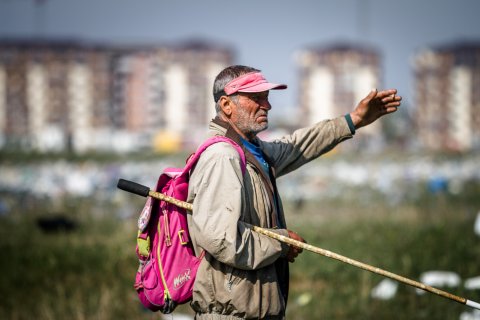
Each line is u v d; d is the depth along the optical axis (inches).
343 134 390.6
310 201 1897.1
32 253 957.8
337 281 789.2
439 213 1371.8
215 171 337.7
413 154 4972.9
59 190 2137.1
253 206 346.3
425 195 1886.1
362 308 671.8
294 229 1179.9
